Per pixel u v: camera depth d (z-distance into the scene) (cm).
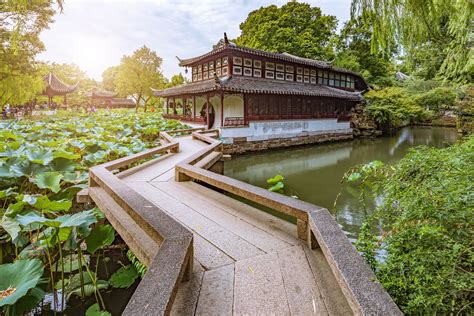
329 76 1989
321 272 170
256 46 2386
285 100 1564
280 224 245
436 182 228
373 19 304
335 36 2633
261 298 147
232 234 225
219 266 178
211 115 1644
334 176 923
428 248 181
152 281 118
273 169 1054
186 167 373
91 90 3991
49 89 2202
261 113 1456
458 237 176
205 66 1675
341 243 154
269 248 202
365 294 112
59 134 718
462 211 182
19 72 1366
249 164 1149
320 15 2531
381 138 1912
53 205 229
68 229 238
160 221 182
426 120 2525
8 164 339
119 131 851
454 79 1211
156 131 982
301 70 1802
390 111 1961
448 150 370
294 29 2462
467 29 436
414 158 311
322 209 205
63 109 2266
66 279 291
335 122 1831
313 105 1731
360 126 2048
